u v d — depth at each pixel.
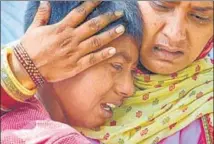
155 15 1.46
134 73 1.57
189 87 1.58
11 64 1.35
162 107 1.56
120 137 1.52
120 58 1.42
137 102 1.58
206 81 1.59
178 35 1.44
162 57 1.50
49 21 1.42
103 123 1.54
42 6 1.41
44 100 1.51
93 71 1.42
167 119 1.53
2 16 2.75
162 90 1.57
